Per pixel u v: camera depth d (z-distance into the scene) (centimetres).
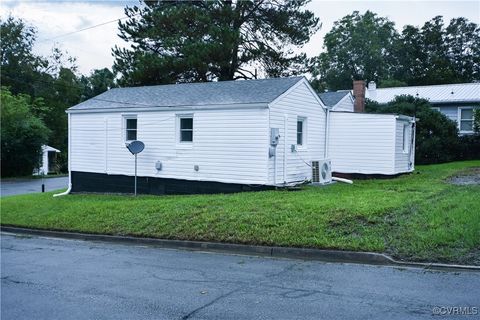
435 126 2461
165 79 2764
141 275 684
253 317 484
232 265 738
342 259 750
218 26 2741
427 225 817
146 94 1789
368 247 749
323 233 834
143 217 1095
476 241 719
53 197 1612
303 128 1644
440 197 1095
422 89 3147
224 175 1480
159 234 972
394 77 5616
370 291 565
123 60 2958
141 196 1541
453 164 2247
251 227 911
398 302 519
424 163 2453
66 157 4900
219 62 2739
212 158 1503
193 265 746
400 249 730
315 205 1018
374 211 928
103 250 911
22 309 534
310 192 1300
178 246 923
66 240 1057
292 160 1548
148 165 1645
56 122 4869
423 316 473
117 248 930
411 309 494
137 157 1667
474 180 1512
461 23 5603
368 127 1784
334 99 2245
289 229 873
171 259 800
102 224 1096
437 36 5522
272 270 694
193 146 1541
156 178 1628
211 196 1315
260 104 1388
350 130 1812
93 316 503
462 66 5612
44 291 607
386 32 5631
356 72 5625
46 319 498
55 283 648
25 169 3700
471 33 5594
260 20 3005
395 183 1516
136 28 2938
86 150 1806
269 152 1393
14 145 3553
